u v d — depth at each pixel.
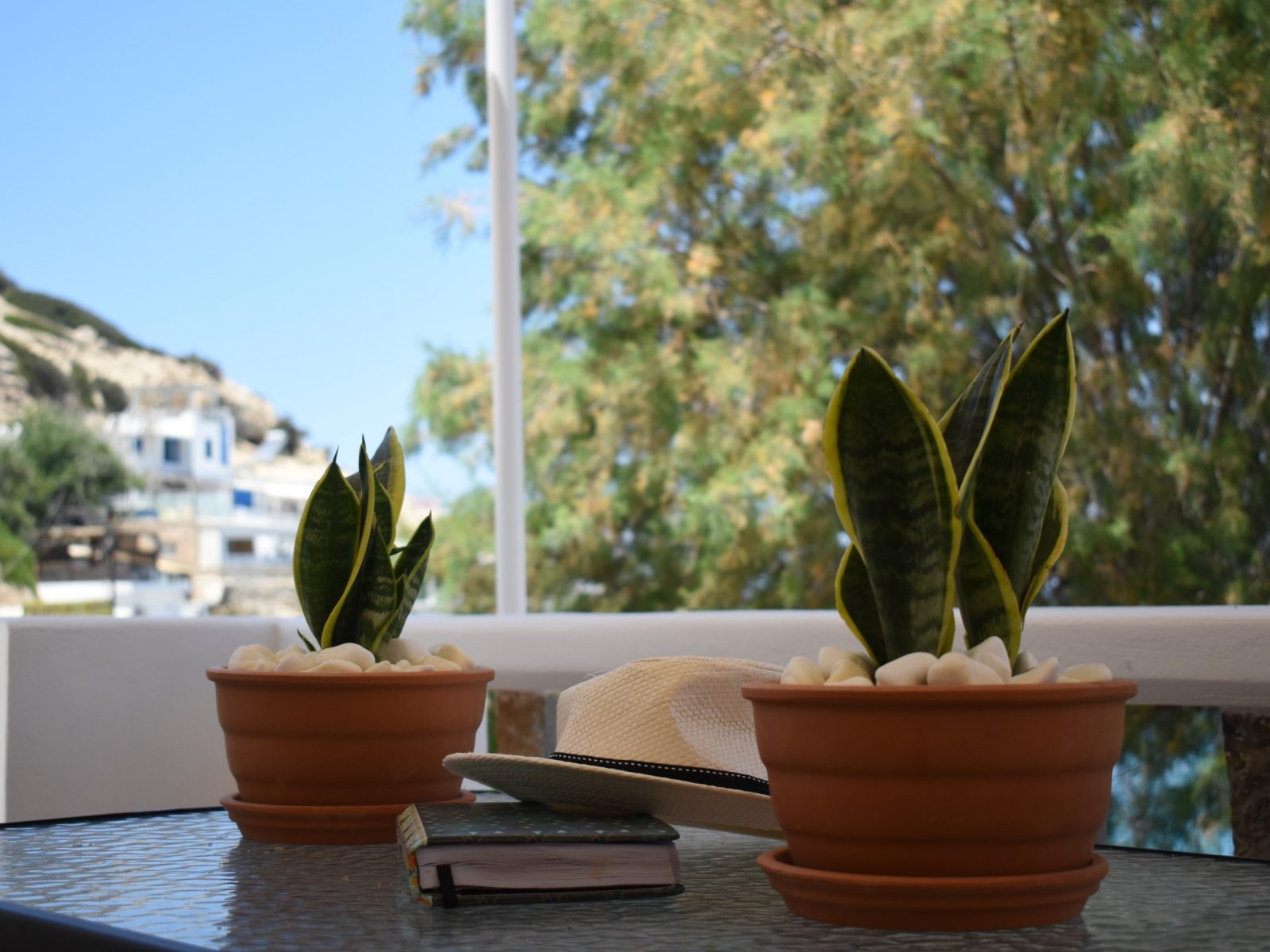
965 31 8.09
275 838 1.09
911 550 0.73
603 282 9.03
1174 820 7.00
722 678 1.08
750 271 8.87
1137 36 7.79
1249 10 7.48
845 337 8.47
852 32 8.39
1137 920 0.75
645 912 0.80
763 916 0.78
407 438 9.48
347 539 1.15
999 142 8.20
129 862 0.99
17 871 0.95
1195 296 7.61
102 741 1.73
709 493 8.65
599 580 9.04
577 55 9.23
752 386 8.64
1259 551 7.51
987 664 0.73
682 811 0.99
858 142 8.40
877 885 0.71
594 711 1.08
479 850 0.83
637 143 9.06
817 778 0.73
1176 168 7.52
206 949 0.67
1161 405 7.68
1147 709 7.09
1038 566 0.80
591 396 9.02
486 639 1.78
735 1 8.71
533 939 0.72
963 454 0.79
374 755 1.08
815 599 8.54
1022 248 8.14
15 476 11.09
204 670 1.83
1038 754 0.70
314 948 0.70
